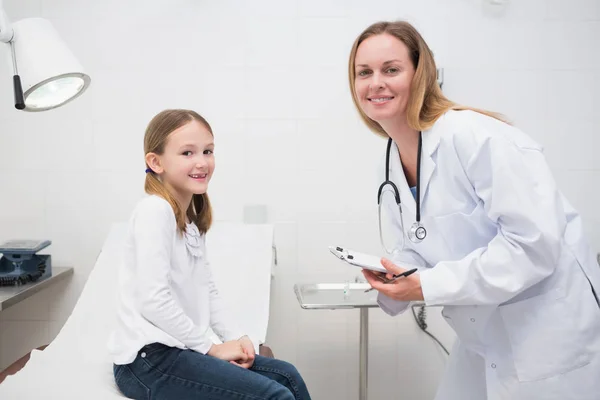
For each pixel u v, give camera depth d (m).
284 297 2.52
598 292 1.29
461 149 1.27
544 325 1.26
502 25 2.43
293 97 2.46
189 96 2.46
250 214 2.46
